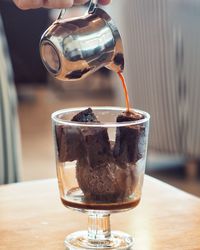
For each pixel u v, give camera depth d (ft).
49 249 2.02
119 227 2.18
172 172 6.54
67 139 1.92
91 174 1.92
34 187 2.55
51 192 2.49
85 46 1.99
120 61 2.08
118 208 1.95
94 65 2.04
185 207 2.35
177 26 5.68
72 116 2.05
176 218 2.26
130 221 2.23
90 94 10.16
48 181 2.61
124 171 1.93
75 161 1.93
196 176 6.40
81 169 1.93
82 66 2.01
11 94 3.40
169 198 2.43
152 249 2.02
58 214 2.29
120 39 2.06
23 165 6.91
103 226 2.06
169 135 6.03
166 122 6.00
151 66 5.95
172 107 5.91
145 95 6.11
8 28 9.04
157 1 5.73
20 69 9.30
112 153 1.91
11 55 9.18
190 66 5.71
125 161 1.92
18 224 2.20
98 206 1.94
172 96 5.88
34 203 2.39
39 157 7.21
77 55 1.99
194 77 5.71
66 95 10.09
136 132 1.91
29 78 9.40
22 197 2.44
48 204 2.38
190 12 5.60
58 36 1.99
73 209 1.97
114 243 2.03
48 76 9.82
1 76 3.35
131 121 1.93
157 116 6.06
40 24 9.13
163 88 5.92
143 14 5.87
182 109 5.86
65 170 1.95
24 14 9.04
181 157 6.65
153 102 6.05
